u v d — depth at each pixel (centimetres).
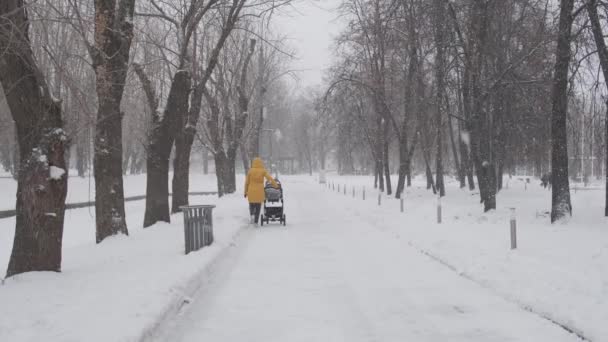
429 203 2811
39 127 891
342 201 3300
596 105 1770
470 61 2100
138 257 1108
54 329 589
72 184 4828
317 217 2322
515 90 2225
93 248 1267
